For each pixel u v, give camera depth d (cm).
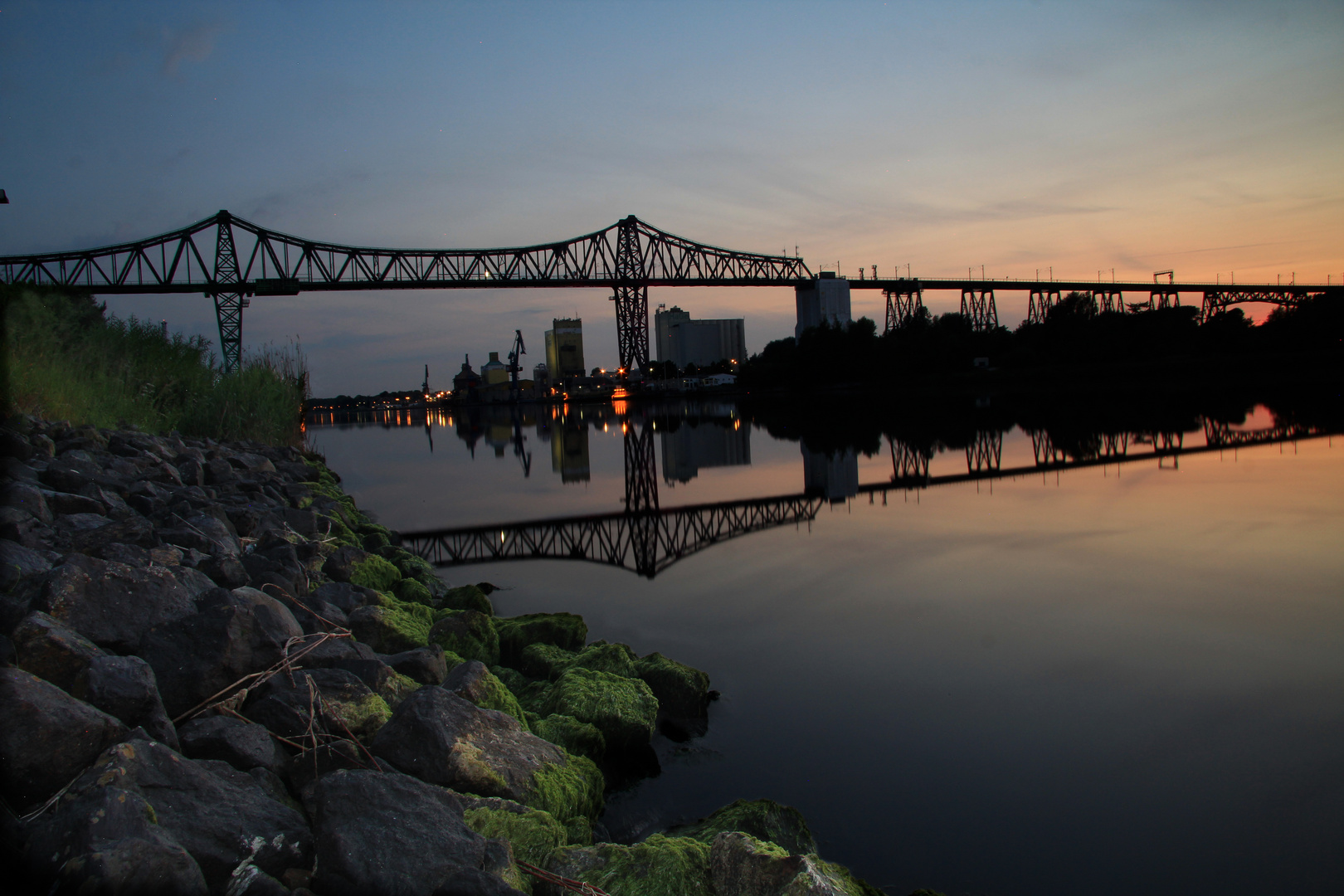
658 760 414
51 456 702
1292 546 798
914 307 13300
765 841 289
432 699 330
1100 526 953
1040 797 359
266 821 250
